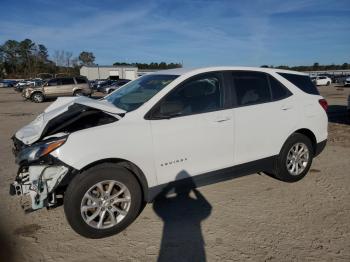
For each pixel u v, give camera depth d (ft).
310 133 15.96
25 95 76.64
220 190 14.78
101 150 10.46
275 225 11.54
